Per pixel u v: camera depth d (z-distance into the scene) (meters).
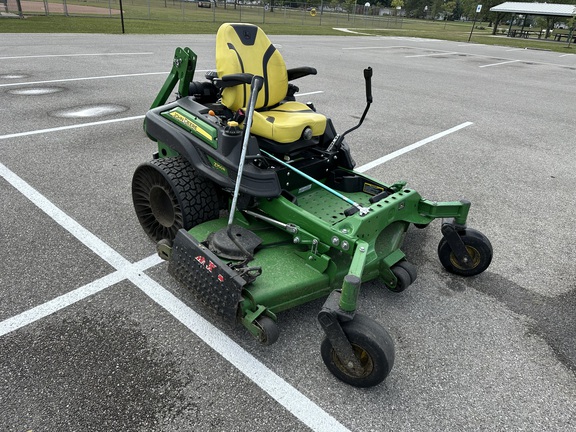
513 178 5.68
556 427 2.33
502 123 8.46
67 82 8.98
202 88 3.90
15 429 2.11
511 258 3.87
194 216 3.27
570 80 15.05
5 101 7.39
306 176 3.09
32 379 2.38
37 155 5.24
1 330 2.69
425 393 2.48
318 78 11.62
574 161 6.50
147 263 3.41
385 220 3.02
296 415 2.29
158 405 2.28
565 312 3.23
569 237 4.29
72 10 26.73
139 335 2.73
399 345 2.82
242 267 2.60
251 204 3.22
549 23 46.09
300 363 2.62
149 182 3.51
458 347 2.84
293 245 3.06
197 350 2.65
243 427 2.20
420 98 10.23
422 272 3.59
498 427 2.31
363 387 2.44
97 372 2.45
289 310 3.04
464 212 3.29
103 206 4.19
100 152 5.45
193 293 2.73
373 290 3.33
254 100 2.63
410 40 28.59
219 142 3.08
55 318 2.81
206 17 29.58
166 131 3.42
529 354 2.83
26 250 3.46
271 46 3.86
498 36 42.69
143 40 16.11
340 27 35.72
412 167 5.81
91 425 2.15
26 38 14.61
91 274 3.25
